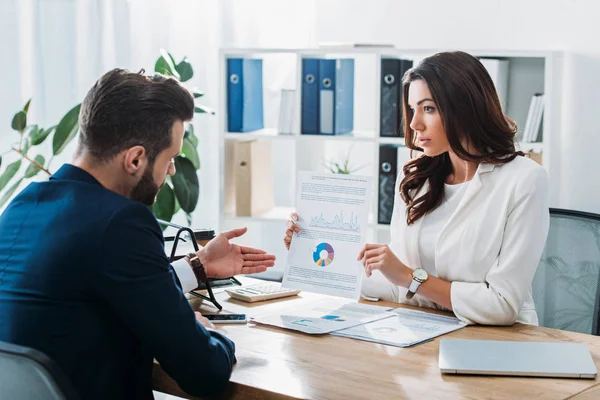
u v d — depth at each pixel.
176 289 1.49
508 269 1.96
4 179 3.12
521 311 2.07
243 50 3.62
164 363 1.48
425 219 2.20
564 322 2.41
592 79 3.39
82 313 1.43
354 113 3.99
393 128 3.46
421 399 1.42
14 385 1.31
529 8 3.52
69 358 1.43
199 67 4.04
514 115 3.55
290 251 2.07
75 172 1.53
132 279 1.42
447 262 2.08
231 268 2.06
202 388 1.51
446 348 1.69
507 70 3.51
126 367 1.50
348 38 3.96
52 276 1.42
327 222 2.04
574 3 3.40
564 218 2.44
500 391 1.47
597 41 3.37
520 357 1.62
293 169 4.26
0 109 3.34
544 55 3.27
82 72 3.58
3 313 1.45
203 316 1.94
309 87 3.58
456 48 3.70
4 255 1.50
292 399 1.45
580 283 2.38
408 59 3.52
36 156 3.26
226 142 3.75
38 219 1.49
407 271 2.01
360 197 2.01
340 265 2.01
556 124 3.49
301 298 2.17
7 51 3.33
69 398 1.28
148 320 1.43
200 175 4.14
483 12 3.62
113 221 1.43
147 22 3.81
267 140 3.93
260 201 3.85
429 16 3.74
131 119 1.50
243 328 1.88
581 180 3.46
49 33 3.48
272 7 4.09
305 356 1.67
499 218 2.02
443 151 2.09
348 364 1.62
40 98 3.44
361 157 4.01
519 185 2.01
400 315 2.00
